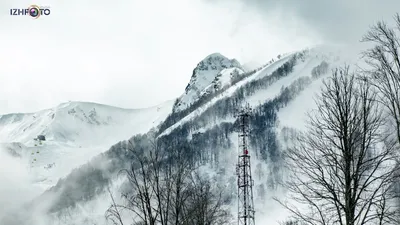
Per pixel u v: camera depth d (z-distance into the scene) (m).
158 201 16.22
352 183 16.12
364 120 16.30
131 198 16.34
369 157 16.38
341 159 16.23
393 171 15.48
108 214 16.22
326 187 16.05
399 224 15.02
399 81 16.33
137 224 16.17
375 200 15.42
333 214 16.12
